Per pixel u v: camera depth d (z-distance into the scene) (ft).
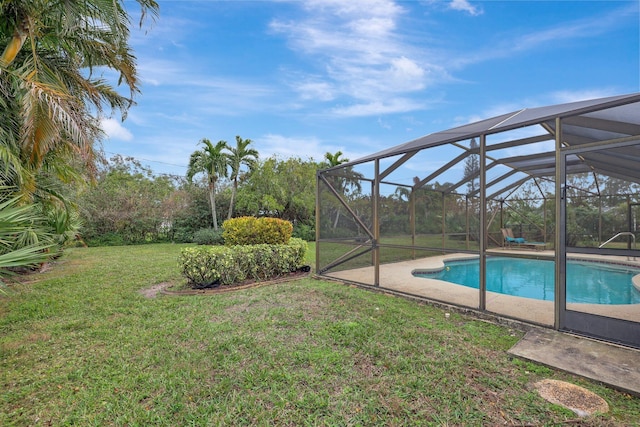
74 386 9.71
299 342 12.39
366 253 29.07
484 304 15.64
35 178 19.62
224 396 9.04
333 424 7.84
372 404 8.55
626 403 8.52
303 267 28.02
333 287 21.63
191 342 12.62
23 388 9.63
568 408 8.29
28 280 24.57
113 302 18.51
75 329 14.38
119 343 12.70
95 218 51.24
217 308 16.87
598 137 13.04
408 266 29.60
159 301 18.52
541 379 9.71
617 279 23.52
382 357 11.13
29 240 13.94
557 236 13.53
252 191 58.95
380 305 17.25
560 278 13.38
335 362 10.80
